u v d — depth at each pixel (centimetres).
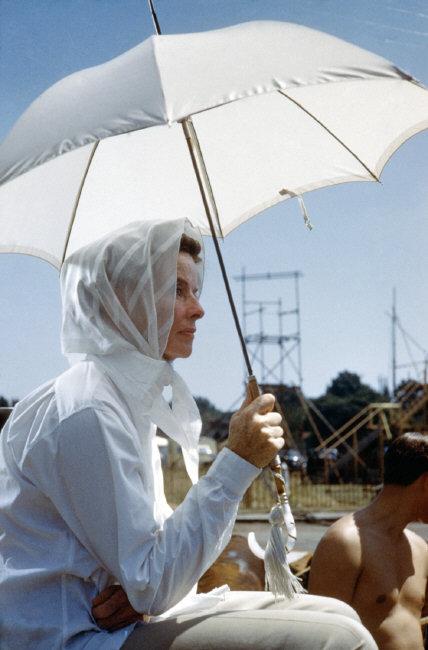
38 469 220
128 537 212
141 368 238
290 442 5044
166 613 243
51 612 217
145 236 244
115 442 221
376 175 321
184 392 252
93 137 214
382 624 327
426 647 357
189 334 254
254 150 328
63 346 249
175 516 219
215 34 241
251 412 226
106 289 240
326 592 329
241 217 334
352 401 10538
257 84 215
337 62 225
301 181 328
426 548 344
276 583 235
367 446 4212
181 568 213
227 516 220
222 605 247
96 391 227
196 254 266
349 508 3069
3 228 294
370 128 314
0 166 229
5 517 225
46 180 301
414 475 331
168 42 235
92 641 214
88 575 219
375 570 327
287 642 209
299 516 2723
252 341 5169
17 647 215
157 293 244
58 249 316
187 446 249
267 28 241
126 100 219
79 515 216
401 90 298
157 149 325
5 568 222
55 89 245
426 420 3966
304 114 320
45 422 223
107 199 322
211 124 326
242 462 222
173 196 330
